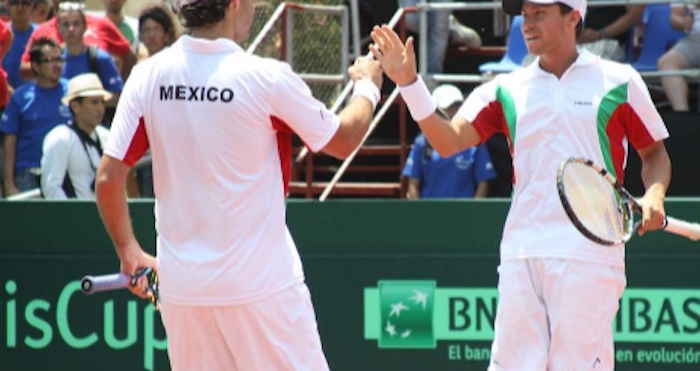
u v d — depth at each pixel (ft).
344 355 85.61
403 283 85.15
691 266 83.10
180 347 53.01
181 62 51.42
